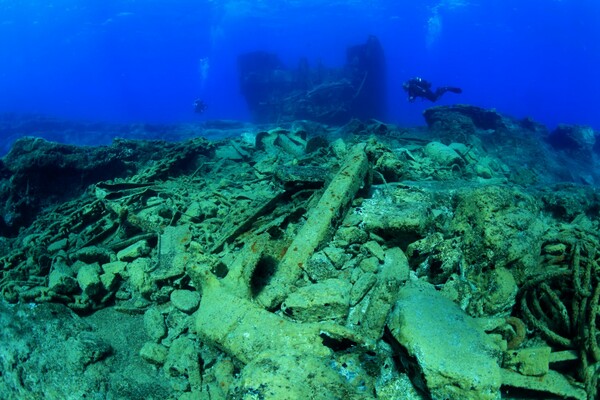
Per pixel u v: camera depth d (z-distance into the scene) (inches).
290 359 107.2
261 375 101.7
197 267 150.9
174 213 232.2
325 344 123.8
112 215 249.3
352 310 140.5
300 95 971.9
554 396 113.5
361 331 130.6
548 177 509.0
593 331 117.6
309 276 154.2
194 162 362.6
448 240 161.5
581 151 668.7
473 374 95.9
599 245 149.6
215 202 255.3
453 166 326.6
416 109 2369.6
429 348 102.1
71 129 1061.1
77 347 150.6
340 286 142.6
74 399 135.0
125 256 197.6
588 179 590.2
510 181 346.9
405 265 155.6
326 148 361.1
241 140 447.8
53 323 162.1
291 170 230.2
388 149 250.5
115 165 377.1
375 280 148.9
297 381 100.8
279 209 211.6
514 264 145.7
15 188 324.2
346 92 924.6
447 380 97.3
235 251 188.9
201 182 309.7
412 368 107.3
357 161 191.9
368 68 981.2
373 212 177.8
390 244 168.9
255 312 130.4
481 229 153.0
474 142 507.5
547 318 135.0
